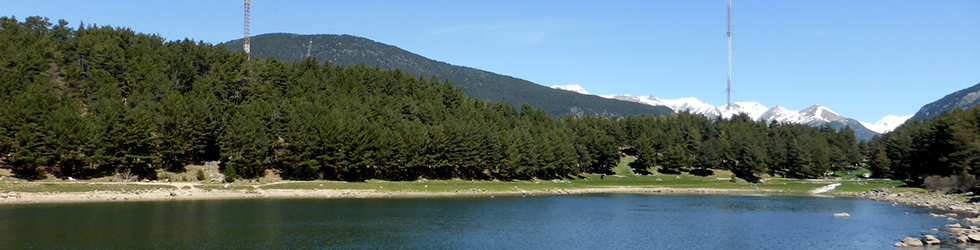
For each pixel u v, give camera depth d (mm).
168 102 147000
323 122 157125
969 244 73000
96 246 68688
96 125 132375
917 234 84312
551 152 196125
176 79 191250
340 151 155125
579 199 148000
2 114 125062
